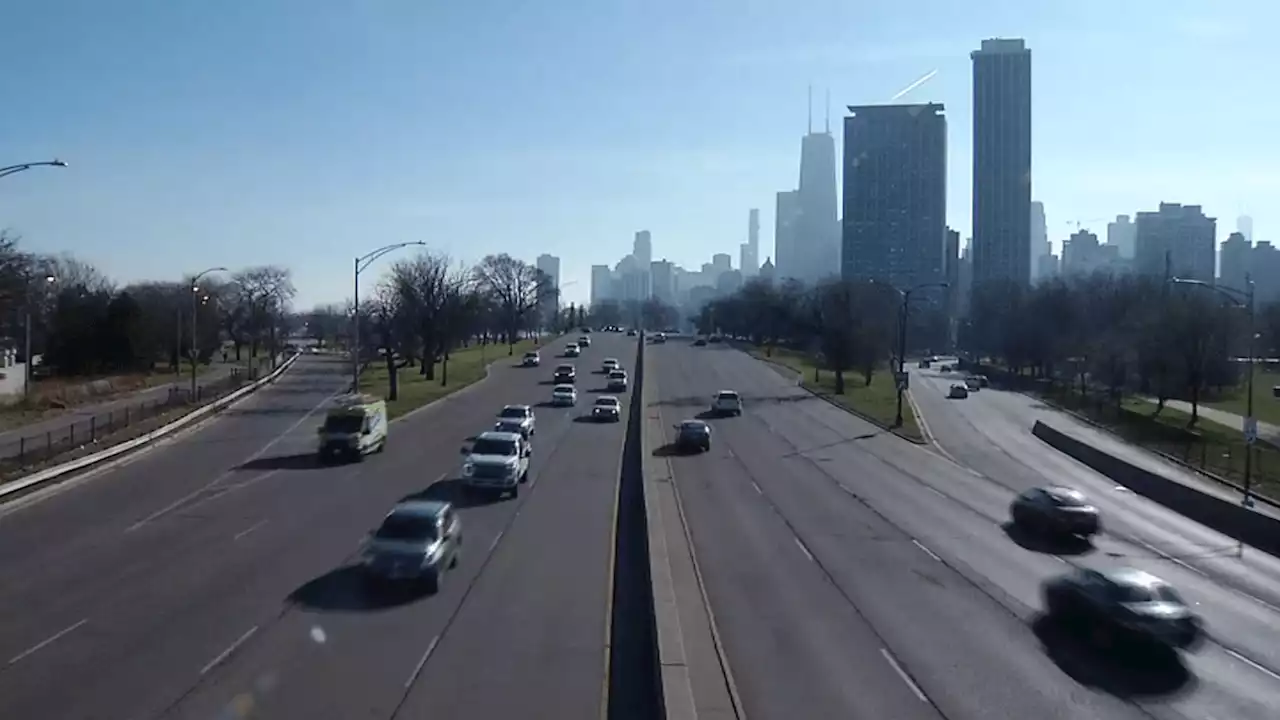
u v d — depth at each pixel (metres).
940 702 16.34
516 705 15.38
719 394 76.19
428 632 19.44
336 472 43.12
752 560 27.86
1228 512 35.31
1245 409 82.19
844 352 95.00
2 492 35.00
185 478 41.00
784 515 35.88
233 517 32.34
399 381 94.44
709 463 50.22
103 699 15.34
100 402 71.19
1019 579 26.14
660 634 18.47
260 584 23.22
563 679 16.70
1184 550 31.28
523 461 40.47
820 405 84.06
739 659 18.55
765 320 157.62
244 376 97.25
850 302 101.81
